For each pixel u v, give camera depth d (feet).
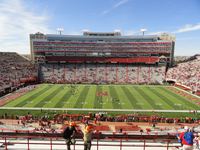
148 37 513.86
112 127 171.73
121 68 477.77
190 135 40.83
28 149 47.01
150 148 49.85
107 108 229.45
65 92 317.01
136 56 501.97
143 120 190.49
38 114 206.28
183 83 378.12
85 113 209.67
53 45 498.28
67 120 187.21
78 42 501.15
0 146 49.96
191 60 526.16
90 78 448.24
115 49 502.79
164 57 484.33
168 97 288.92
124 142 52.60
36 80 431.43
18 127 166.40
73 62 493.77
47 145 50.98
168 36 519.60
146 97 286.46
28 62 504.84
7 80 363.97
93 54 504.84
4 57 489.26
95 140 53.42
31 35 534.78
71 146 49.96
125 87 373.40
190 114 211.20
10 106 236.63
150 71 466.29
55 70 469.98
